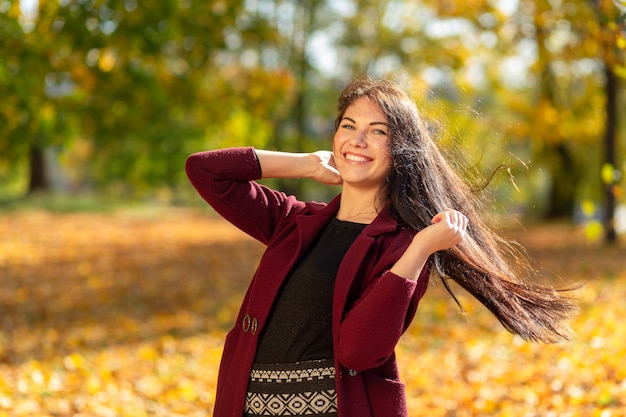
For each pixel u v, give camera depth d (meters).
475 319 10.80
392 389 3.30
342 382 3.24
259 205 3.68
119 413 7.27
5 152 14.26
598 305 10.88
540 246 20.70
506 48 20.86
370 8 33.81
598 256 17.42
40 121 13.76
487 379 7.96
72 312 13.16
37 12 13.69
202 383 8.47
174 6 14.52
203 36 16.58
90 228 28.52
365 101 3.47
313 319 3.32
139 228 29.17
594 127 26.25
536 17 15.29
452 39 29.17
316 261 3.37
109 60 15.15
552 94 26.48
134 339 11.02
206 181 3.63
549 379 7.52
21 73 13.05
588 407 6.46
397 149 3.39
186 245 23.38
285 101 27.75
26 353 9.97
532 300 3.61
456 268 3.52
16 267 18.16
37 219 31.19
